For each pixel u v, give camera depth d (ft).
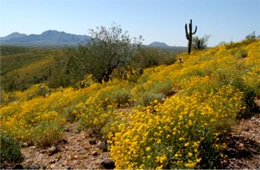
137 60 72.13
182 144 13.89
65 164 17.30
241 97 20.47
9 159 17.62
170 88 33.24
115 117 21.90
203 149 13.88
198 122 15.40
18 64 372.38
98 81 55.77
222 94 21.86
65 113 29.09
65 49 57.77
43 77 237.66
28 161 18.28
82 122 23.39
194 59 67.21
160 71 52.90
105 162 16.46
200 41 105.09
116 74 56.24
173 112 17.07
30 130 22.99
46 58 361.10
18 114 32.81
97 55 53.11
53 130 21.75
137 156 13.80
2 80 237.86
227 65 39.24
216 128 16.47
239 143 16.08
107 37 53.72
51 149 19.43
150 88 35.45
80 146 19.89
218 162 13.79
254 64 35.58
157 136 15.07
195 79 31.07
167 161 13.21
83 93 42.45
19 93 84.94
